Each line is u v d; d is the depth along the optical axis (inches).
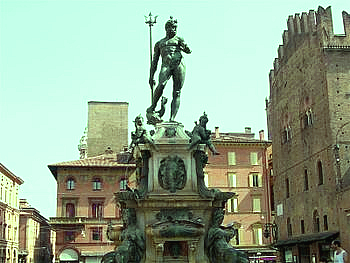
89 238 3161.9
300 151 2258.9
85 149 4687.5
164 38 760.3
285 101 2459.4
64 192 3211.1
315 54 2092.8
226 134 3558.1
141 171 685.3
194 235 625.6
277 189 2583.7
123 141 3848.4
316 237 1943.9
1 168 3152.1
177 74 741.9
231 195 670.5
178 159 672.4
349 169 1905.8
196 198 655.8
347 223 1784.0
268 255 3083.2
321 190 2023.9
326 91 1982.0
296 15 2319.1
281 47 2524.6
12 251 3511.3
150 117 757.3
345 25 2041.1
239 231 3132.4
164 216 650.8
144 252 635.5
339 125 1948.8
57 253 3125.0
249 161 3257.9
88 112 3865.7
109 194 3223.4
